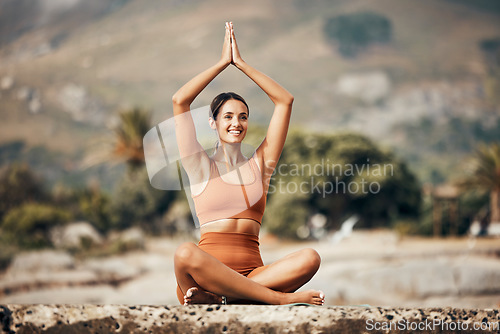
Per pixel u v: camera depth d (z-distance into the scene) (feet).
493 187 135.33
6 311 6.72
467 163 141.28
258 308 6.99
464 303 61.87
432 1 453.17
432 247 115.24
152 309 6.89
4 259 82.33
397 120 386.93
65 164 347.56
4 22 445.37
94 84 399.44
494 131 380.37
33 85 391.65
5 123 371.15
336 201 122.93
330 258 93.35
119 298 68.03
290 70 418.31
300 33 447.42
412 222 142.10
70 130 369.71
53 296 67.77
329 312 6.99
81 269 82.43
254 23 457.27
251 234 10.65
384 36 435.94
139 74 408.26
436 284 66.59
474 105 394.52
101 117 378.94
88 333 6.78
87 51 424.87
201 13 466.70
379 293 65.77
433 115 387.75
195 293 8.99
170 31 446.19
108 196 155.12
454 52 422.82
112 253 108.27
